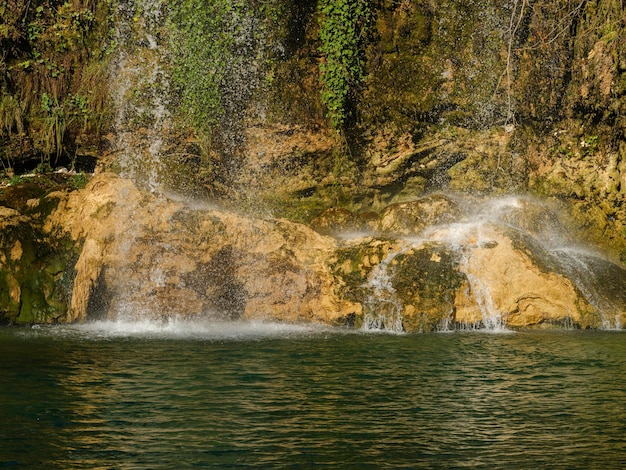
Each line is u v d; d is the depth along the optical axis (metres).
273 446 7.39
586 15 20.38
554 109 20.53
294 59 20.08
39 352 11.73
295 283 15.77
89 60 20.14
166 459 7.04
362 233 17.53
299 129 20.20
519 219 17.84
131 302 15.70
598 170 20.11
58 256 15.66
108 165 20.12
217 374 10.23
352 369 10.65
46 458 7.04
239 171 20.17
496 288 15.20
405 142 20.38
